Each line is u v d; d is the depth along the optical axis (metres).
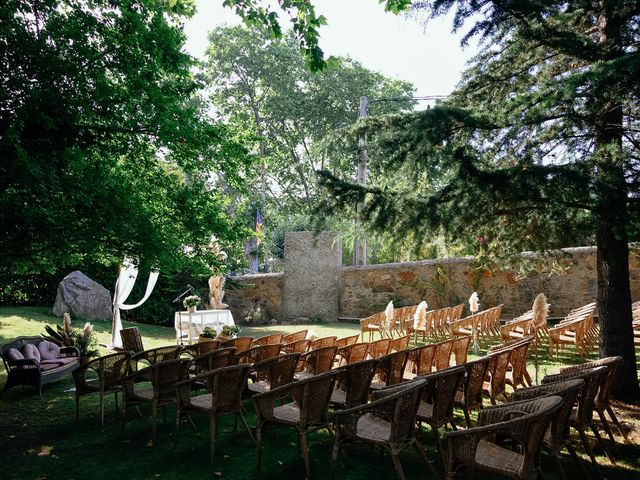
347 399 4.88
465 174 5.60
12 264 6.57
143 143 6.70
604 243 6.46
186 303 12.23
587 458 4.73
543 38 5.88
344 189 6.41
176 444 5.09
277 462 4.66
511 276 15.28
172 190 7.04
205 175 7.75
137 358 6.24
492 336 12.64
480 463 3.38
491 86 6.75
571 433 5.39
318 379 4.32
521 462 3.43
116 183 6.41
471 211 5.76
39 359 7.68
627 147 5.69
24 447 5.09
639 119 6.06
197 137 6.60
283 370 5.49
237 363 6.22
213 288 14.29
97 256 7.03
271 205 34.16
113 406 6.65
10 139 4.89
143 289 15.84
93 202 5.99
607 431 4.82
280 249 24.27
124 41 6.12
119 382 6.02
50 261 6.79
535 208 5.95
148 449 5.02
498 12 5.68
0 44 5.51
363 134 6.50
